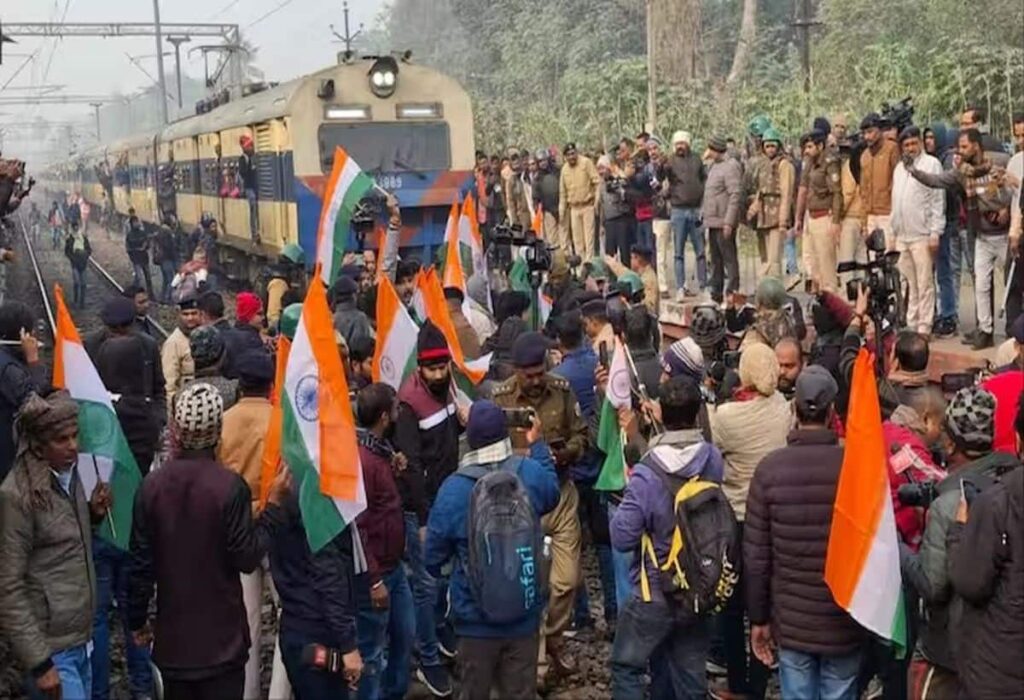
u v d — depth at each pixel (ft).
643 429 23.36
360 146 60.29
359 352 26.20
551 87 123.65
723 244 46.16
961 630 15.71
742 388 21.34
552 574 23.04
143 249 87.92
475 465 18.45
